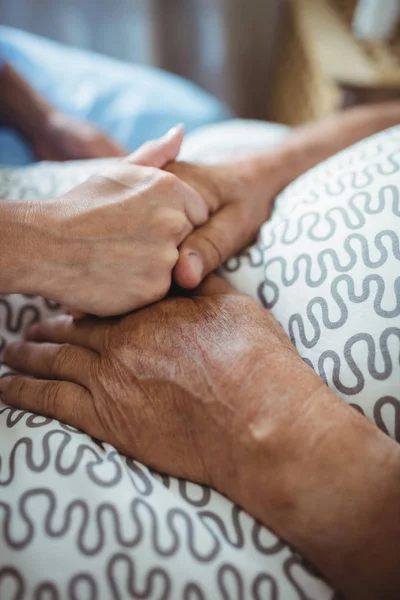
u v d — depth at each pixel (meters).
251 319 0.39
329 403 0.35
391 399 0.36
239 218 0.46
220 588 0.32
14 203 0.40
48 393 0.39
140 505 0.34
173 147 0.46
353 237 0.39
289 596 0.33
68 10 1.11
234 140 0.66
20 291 0.40
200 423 0.36
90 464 0.35
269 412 0.35
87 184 0.42
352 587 0.33
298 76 1.12
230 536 0.34
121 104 0.84
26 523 0.33
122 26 1.16
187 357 0.37
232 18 1.21
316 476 0.33
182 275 0.42
